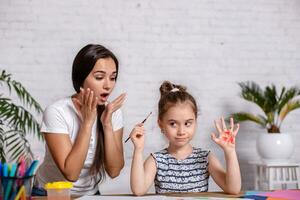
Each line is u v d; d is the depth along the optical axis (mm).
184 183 1496
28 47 3486
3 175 1062
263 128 3650
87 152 1540
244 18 3691
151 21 3605
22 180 1075
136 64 3578
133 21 3586
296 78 3717
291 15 3729
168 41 3617
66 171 1509
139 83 3574
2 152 2768
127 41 3574
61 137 1573
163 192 1461
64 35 3518
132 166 1357
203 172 1510
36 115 3461
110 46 3559
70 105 1626
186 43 3635
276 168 3238
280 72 3713
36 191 1670
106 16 3559
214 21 3668
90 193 1673
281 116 3422
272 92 3340
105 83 1559
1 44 3469
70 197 1281
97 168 1640
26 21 3490
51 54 3502
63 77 3510
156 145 3543
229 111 3648
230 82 3666
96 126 1645
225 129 1389
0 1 3477
